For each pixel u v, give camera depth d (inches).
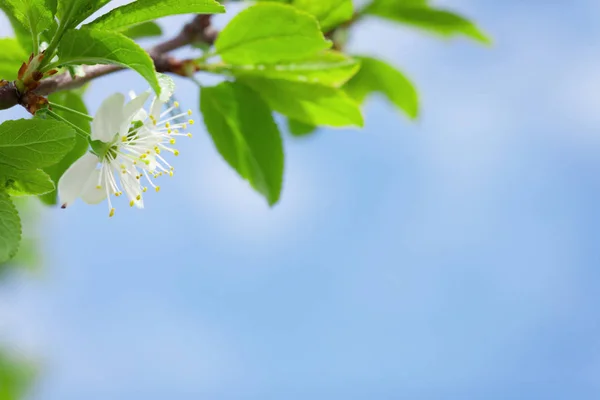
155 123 21.1
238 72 22.0
